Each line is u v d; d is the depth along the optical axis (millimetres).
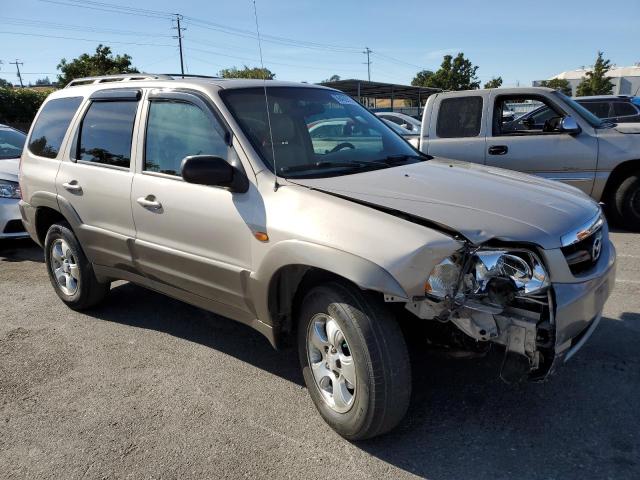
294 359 3936
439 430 2994
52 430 3152
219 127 3443
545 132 7066
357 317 2678
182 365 3883
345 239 2695
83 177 4348
